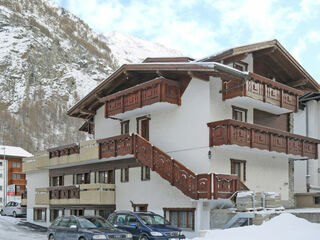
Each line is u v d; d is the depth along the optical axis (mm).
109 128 29016
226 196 19828
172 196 22641
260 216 18766
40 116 151500
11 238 22719
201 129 21969
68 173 31422
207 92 21891
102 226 16969
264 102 22797
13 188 53812
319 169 31562
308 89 28234
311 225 15320
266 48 24453
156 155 22078
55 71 185125
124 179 26359
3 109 151500
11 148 80312
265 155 25078
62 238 17344
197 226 20891
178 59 24828
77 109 29906
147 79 25281
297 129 32312
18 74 172875
